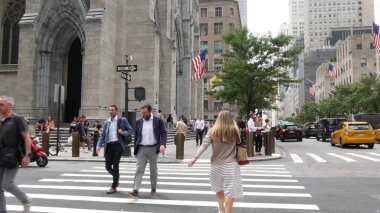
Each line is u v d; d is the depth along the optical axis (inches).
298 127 1382.9
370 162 636.7
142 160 331.9
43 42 1179.3
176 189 370.0
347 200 315.9
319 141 1403.8
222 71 1223.5
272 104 1557.6
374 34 1444.4
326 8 6545.3
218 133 227.1
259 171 514.6
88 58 1085.1
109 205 297.0
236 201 312.0
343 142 977.5
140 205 297.1
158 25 1422.2
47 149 709.3
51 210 279.3
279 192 352.8
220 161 226.4
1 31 1365.7
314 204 300.4
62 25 1186.0
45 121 1066.7
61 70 1233.4
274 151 815.7
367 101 1878.7
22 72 1168.8
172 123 1278.3
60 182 413.4
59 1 1160.2
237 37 1163.9
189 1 1796.3
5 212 235.6
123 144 354.3
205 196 334.0
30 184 399.2
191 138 1395.2
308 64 5221.5
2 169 232.4
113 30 1182.3
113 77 1178.6
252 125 781.9
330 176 463.5
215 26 3243.1
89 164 611.8
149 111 335.9
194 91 1878.7
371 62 3061.0
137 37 1239.5
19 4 1366.9
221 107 3051.2
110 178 443.8
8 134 231.0
